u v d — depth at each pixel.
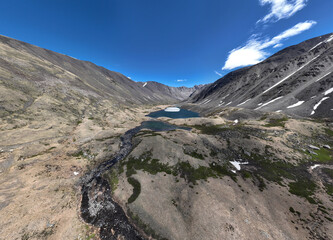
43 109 68.31
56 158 42.94
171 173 38.59
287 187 32.88
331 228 22.72
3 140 42.16
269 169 39.50
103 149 53.50
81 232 23.94
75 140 56.47
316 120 67.50
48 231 22.69
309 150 46.03
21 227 22.05
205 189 32.72
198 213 26.72
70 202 29.69
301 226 23.84
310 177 35.59
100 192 33.69
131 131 79.75
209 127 84.00
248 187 33.41
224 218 25.47
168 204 29.08
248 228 23.78
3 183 29.47
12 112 55.81
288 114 82.00
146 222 25.98
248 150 48.22
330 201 28.20
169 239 23.30
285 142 50.66
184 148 50.19
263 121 76.50
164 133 66.31
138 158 45.91
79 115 83.75
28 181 31.72
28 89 76.56
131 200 30.36
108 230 24.88
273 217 25.69
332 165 38.94
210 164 42.72
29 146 43.50
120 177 38.50
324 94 84.56
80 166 42.12
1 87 61.62
